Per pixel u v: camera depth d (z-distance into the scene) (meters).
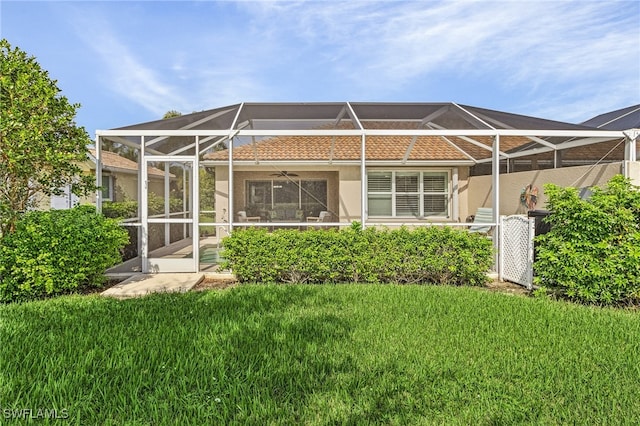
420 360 3.89
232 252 7.76
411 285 7.34
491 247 7.68
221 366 3.71
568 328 4.81
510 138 10.82
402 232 7.69
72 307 5.84
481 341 4.40
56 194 7.56
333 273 7.62
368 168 13.81
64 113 7.03
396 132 8.30
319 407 3.07
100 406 3.11
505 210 11.96
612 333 4.64
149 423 2.87
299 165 13.75
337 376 3.56
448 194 14.09
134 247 10.39
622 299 6.03
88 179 7.61
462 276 7.66
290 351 4.14
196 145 8.72
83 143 7.25
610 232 6.01
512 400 3.17
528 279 7.45
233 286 7.61
